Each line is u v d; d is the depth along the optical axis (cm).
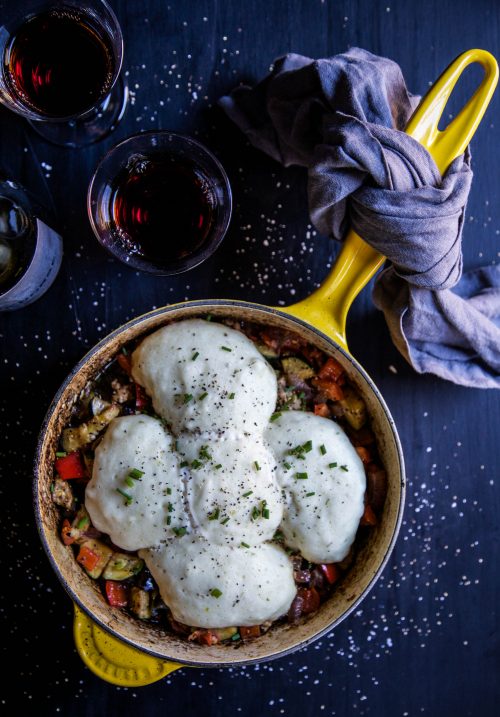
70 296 73
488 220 76
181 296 74
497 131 76
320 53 74
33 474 60
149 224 68
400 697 75
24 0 66
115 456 65
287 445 66
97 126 73
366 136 63
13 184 70
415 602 76
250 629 66
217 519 64
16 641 73
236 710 74
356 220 65
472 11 75
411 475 75
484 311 73
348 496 65
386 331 75
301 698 75
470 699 76
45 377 73
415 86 75
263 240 74
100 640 64
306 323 62
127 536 65
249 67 74
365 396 66
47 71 68
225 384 65
